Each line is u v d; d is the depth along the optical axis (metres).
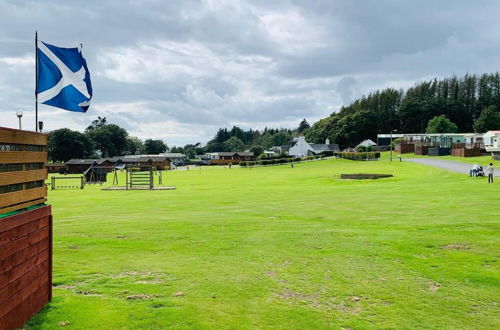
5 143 5.72
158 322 6.30
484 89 145.00
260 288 7.86
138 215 18.88
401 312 6.80
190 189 41.34
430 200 22.16
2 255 5.50
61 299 7.20
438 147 79.12
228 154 156.75
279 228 14.21
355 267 9.20
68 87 10.30
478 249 10.53
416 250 10.55
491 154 65.06
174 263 9.56
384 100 162.88
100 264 9.45
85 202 26.95
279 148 179.88
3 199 5.61
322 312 6.77
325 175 57.91
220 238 12.46
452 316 6.65
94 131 169.62
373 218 16.33
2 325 5.51
